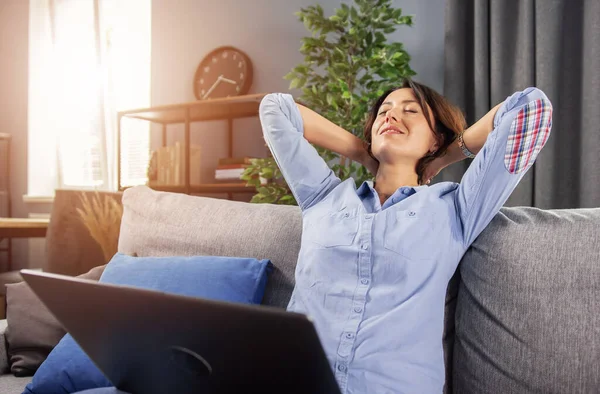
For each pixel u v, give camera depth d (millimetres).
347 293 973
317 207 1149
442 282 987
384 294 953
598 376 845
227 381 613
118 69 3723
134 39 3701
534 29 2146
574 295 899
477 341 992
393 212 1035
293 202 2443
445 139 1232
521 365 917
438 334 960
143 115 3191
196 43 3473
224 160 3014
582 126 2059
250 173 2520
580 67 2090
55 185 3965
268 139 1251
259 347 547
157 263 1199
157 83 3611
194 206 1391
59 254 2125
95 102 3732
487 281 998
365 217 1045
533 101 1047
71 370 1028
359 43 2350
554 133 2104
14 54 4051
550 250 951
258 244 1239
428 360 925
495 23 2225
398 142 1169
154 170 3133
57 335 1248
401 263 968
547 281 928
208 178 3436
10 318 1266
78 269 2117
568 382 865
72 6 3824
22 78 4016
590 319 875
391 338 912
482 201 1036
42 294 701
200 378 638
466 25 2377
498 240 1017
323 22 2375
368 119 1339
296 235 1212
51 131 3949
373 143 1227
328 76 2416
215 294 1104
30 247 3850
